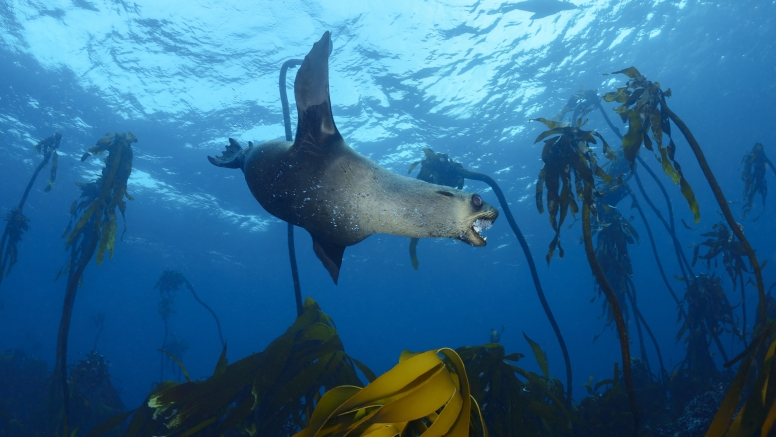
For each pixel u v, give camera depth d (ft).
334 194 7.50
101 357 38.52
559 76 76.13
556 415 16.81
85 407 33.04
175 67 69.67
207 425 14.87
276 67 69.15
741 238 14.16
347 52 66.80
